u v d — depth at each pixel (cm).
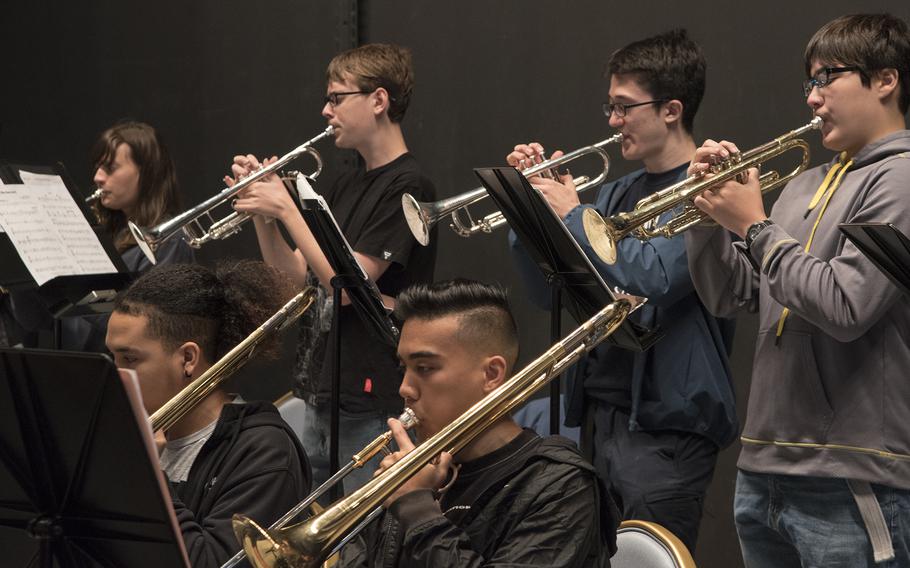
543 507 389
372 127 737
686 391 605
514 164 645
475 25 906
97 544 377
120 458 348
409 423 416
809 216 520
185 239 809
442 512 400
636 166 841
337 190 761
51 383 343
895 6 729
